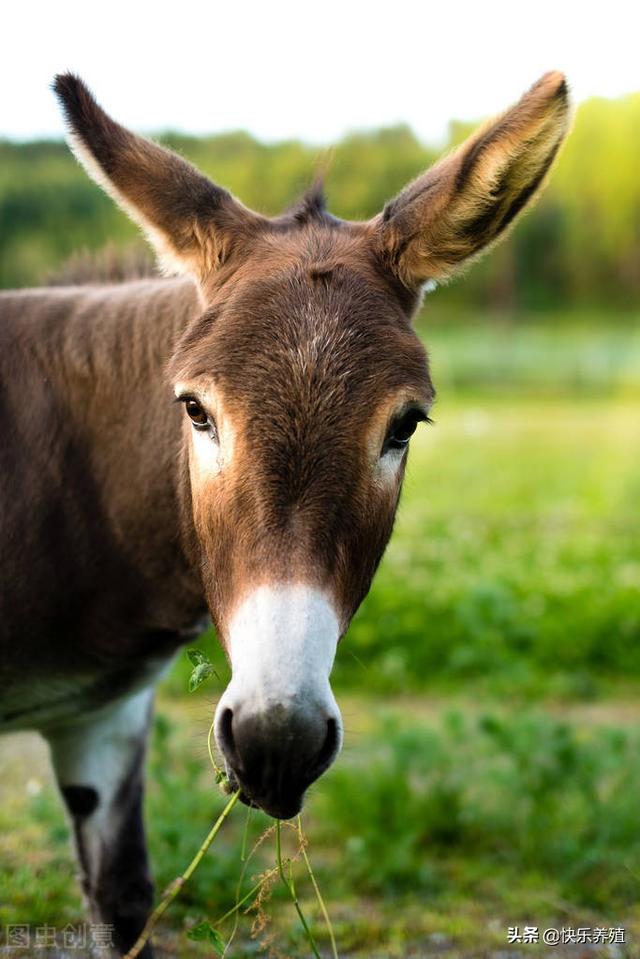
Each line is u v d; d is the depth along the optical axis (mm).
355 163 30625
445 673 8727
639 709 8219
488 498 16484
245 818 5844
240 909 4996
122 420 3920
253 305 3156
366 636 9000
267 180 17219
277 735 2693
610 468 19938
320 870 5430
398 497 3334
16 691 3996
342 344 3070
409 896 5223
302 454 2930
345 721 7812
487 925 4906
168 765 6176
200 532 3234
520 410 31312
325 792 6082
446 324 50594
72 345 4016
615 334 47156
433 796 5941
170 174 3576
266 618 2799
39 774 6676
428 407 3160
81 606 3922
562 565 11234
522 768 5863
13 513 3857
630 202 47719
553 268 51969
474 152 3328
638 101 45469
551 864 5543
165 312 3938
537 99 3271
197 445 3148
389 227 3467
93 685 4066
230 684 2848
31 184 22766
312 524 2889
